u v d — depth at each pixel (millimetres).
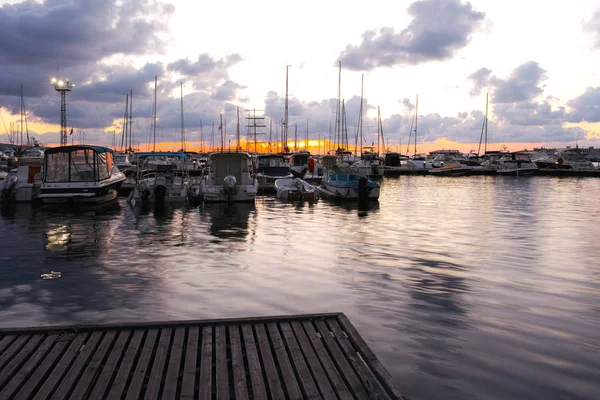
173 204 26266
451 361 6039
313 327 6316
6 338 5793
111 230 16906
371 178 55906
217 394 4617
